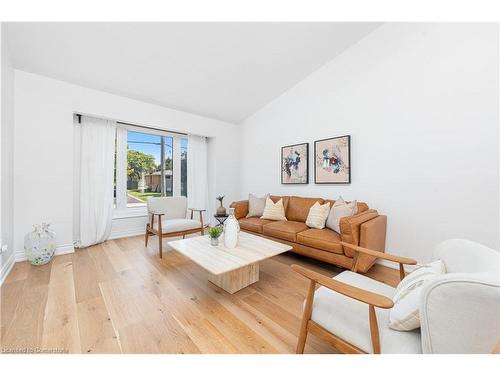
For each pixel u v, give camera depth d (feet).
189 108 12.77
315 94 10.96
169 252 9.42
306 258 9.06
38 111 8.50
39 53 7.57
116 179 11.82
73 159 9.69
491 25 6.45
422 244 7.75
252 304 5.65
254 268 6.85
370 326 2.86
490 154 6.50
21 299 5.69
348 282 4.31
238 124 15.72
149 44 7.82
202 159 14.69
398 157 8.25
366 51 9.02
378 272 7.69
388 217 8.55
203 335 4.47
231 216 7.13
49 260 8.10
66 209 9.16
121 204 12.02
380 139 8.73
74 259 8.53
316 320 3.52
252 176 14.75
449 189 7.19
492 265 2.58
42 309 5.26
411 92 7.89
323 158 10.57
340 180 9.93
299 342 3.68
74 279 6.86
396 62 8.22
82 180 9.90
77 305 5.45
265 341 4.33
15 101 8.02
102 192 10.49
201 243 7.14
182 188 14.66
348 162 9.62
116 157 11.78
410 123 7.94
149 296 5.95
